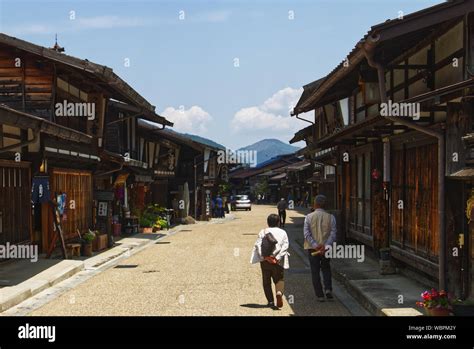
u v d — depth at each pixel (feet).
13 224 49.16
